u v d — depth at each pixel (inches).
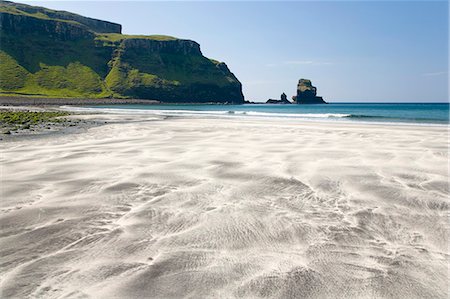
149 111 2738.7
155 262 203.0
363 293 172.9
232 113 2348.7
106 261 203.8
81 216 280.5
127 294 169.3
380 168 475.5
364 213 294.7
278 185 384.5
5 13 6939.0
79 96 6712.6
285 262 205.3
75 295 167.3
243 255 214.2
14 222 266.5
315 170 460.8
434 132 943.0
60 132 955.3
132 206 307.4
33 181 392.5
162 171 448.5
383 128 1080.2
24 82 6491.1
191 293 171.2
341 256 214.1
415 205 316.5
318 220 277.3
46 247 222.8
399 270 196.5
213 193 350.3
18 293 168.6
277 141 764.0
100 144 710.5
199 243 231.0
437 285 180.7
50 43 7509.8
